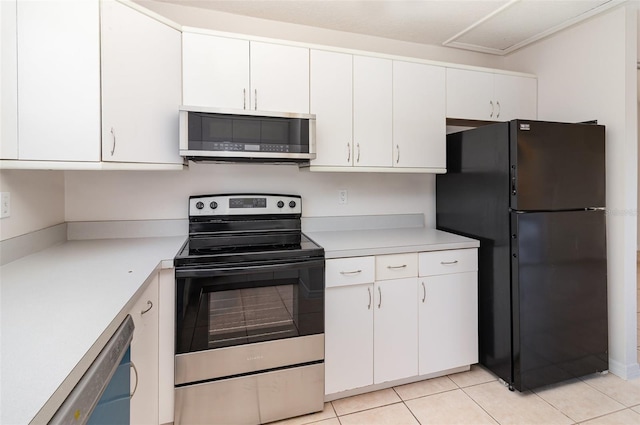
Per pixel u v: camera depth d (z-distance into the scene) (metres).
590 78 2.15
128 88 1.49
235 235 2.02
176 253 1.59
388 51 2.49
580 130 1.92
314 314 1.69
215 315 1.55
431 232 2.35
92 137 1.38
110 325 0.83
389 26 2.28
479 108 2.33
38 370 0.62
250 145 1.72
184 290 1.49
